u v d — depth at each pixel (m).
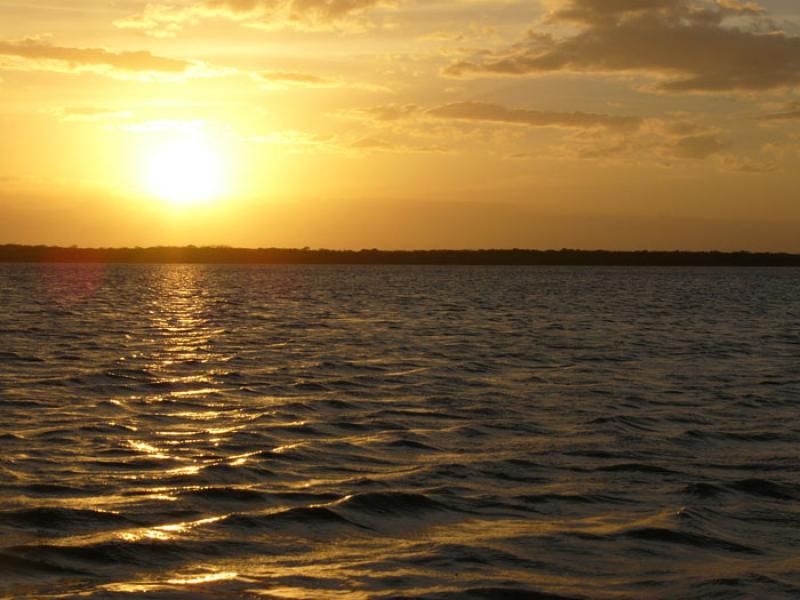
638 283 186.88
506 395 30.19
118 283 161.00
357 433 23.28
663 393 31.09
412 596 11.98
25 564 12.91
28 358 38.94
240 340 50.00
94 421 24.22
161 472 18.56
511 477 18.81
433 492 17.36
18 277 194.00
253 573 12.82
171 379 32.88
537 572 13.12
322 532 14.82
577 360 41.25
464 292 127.44
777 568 13.47
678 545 14.45
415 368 37.41
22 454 19.97
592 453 21.23
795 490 17.98
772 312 84.06
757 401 29.48
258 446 21.38
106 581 12.37
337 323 64.38
